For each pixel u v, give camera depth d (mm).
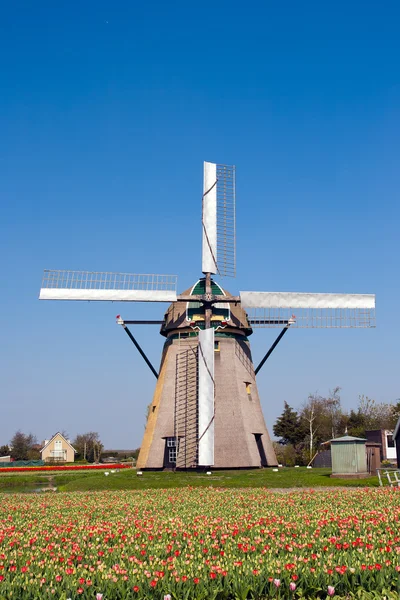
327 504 24938
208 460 48156
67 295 50312
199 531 18125
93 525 20328
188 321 52344
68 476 59375
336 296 54000
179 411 51469
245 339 56000
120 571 12609
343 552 13969
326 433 99062
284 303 53062
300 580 12312
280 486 38844
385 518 19750
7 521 22188
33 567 13594
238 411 51625
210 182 54500
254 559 13586
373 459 48500
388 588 11945
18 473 67562
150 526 19062
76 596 11711
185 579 12156
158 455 51188
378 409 111375
